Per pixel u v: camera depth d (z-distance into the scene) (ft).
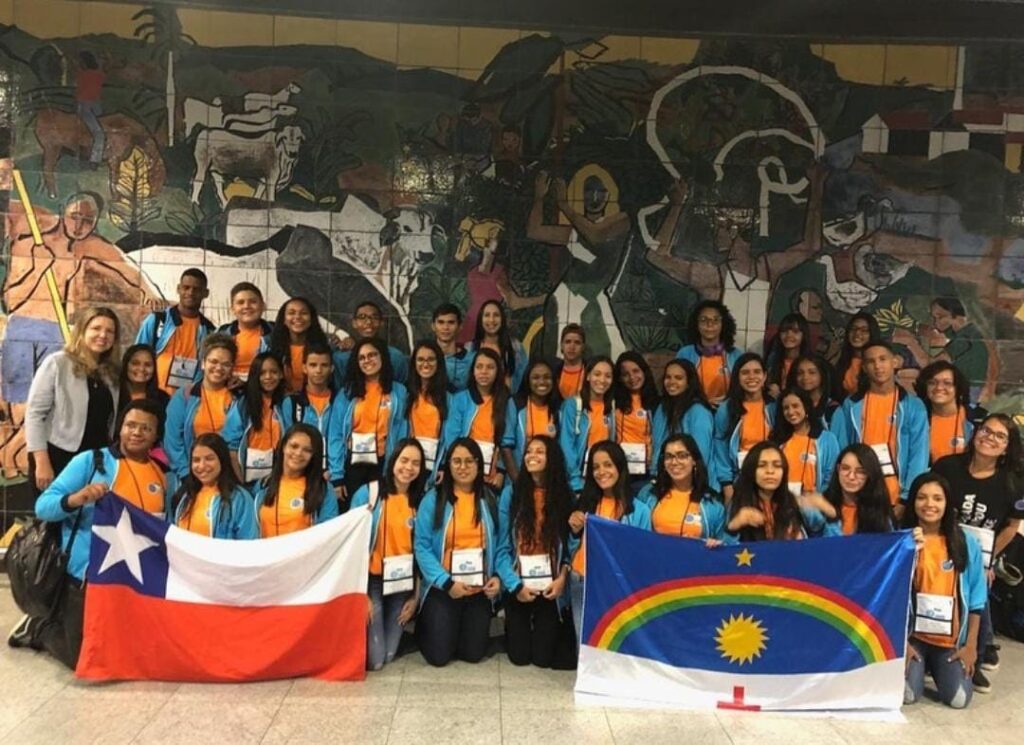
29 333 18.22
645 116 18.37
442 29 18.15
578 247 18.51
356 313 17.38
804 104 18.39
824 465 14.47
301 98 18.15
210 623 12.23
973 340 18.63
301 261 18.38
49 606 12.55
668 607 12.39
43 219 18.08
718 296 18.60
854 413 15.43
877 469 12.92
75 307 18.21
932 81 18.37
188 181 18.17
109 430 14.65
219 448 12.95
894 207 18.52
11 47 17.88
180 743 10.43
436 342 16.62
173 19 17.89
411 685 12.53
